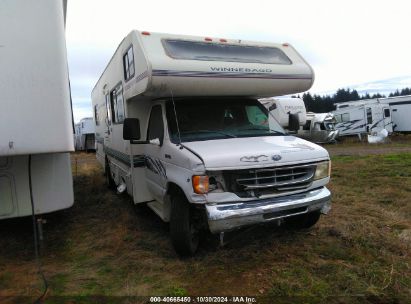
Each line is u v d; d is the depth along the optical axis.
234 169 4.22
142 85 4.91
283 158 4.44
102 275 4.35
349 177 9.95
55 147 3.97
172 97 5.22
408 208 6.64
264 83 5.40
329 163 4.91
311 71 5.79
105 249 5.16
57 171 5.01
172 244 4.69
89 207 7.48
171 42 5.18
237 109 5.70
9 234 5.69
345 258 4.54
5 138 3.79
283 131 5.69
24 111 3.84
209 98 5.68
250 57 5.54
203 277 4.20
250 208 4.22
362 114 26.78
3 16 3.75
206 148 4.53
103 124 9.74
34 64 3.86
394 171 10.73
